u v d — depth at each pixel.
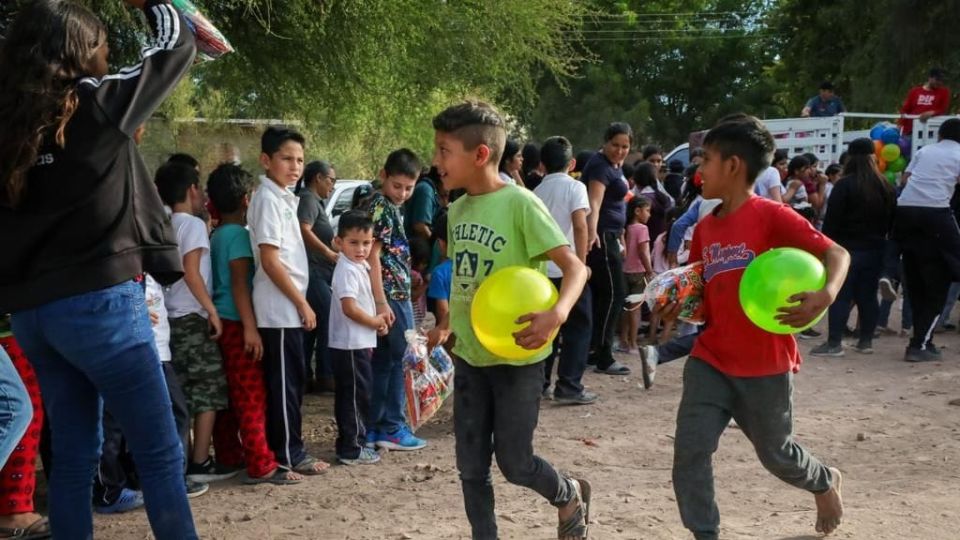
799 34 33.66
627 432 6.60
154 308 5.01
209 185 5.71
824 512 4.36
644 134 43.44
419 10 9.81
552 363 7.77
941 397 7.45
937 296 8.74
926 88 15.91
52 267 3.28
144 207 3.48
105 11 6.55
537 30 11.22
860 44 29.66
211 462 5.84
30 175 3.26
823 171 15.63
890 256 10.25
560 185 7.05
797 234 3.80
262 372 5.61
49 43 3.25
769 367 3.87
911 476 5.46
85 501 3.57
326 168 7.71
